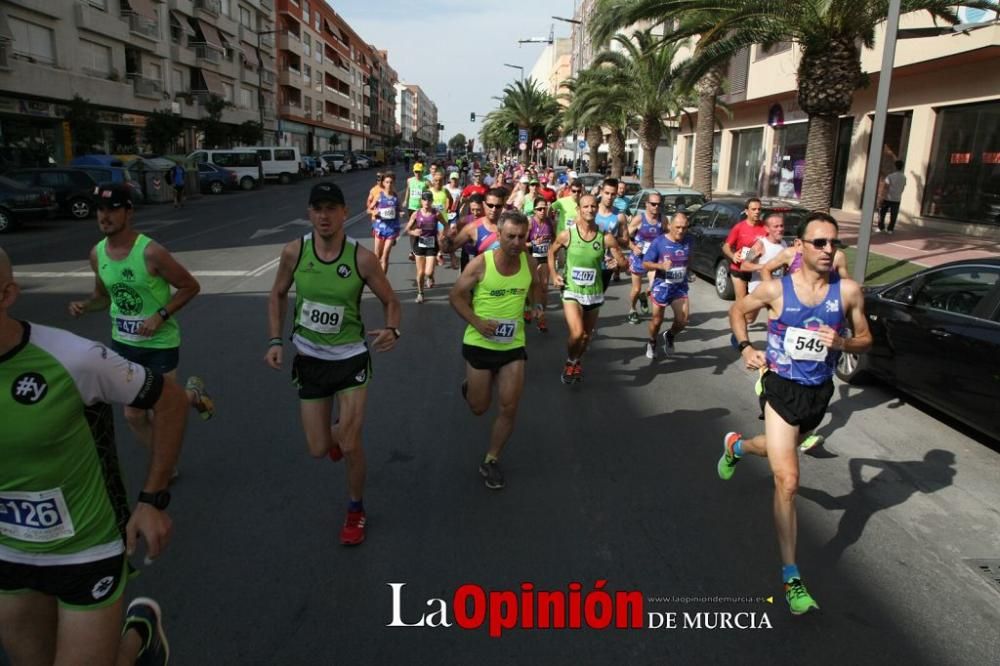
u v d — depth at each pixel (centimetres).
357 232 1923
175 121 3647
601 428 561
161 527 214
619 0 1683
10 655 220
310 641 304
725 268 1113
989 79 1681
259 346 773
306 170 5216
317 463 479
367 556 369
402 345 806
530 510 423
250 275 1234
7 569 204
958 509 441
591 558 373
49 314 913
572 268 645
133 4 3641
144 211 2539
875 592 350
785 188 2752
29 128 2869
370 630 312
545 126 6150
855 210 2273
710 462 498
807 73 1313
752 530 405
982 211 1742
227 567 357
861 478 484
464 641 307
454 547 380
